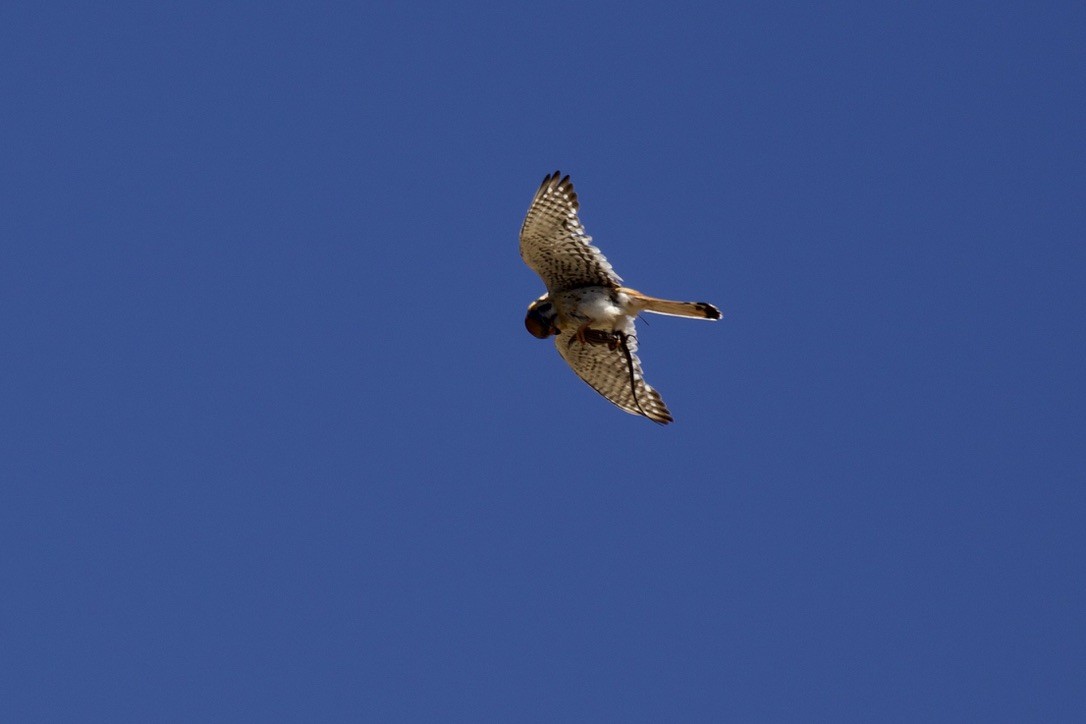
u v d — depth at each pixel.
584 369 16.08
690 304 14.40
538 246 14.60
